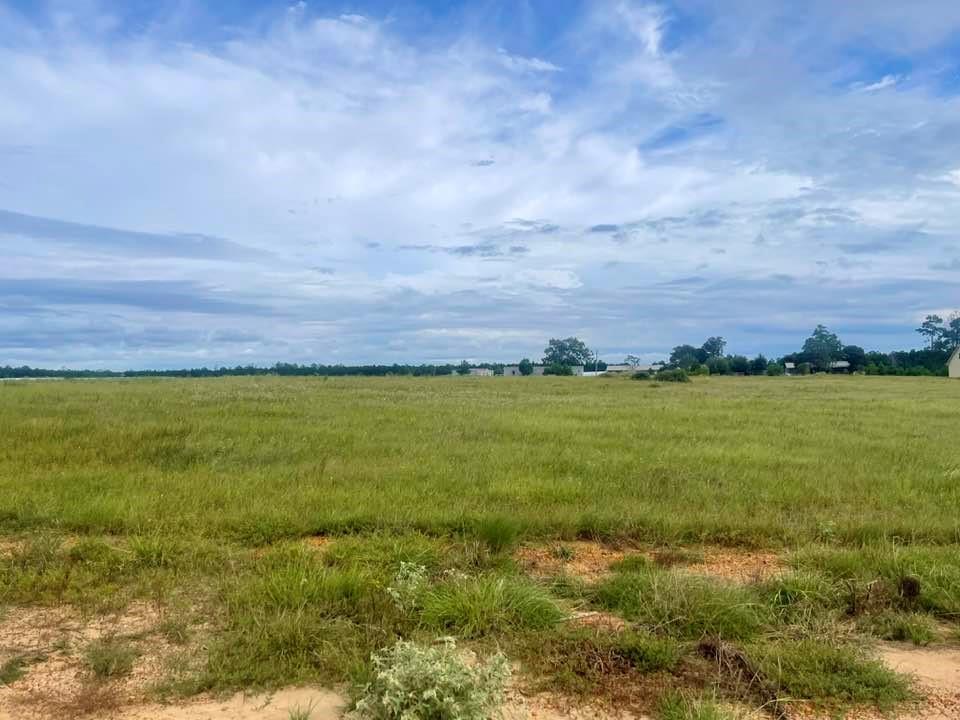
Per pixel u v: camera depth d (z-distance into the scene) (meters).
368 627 4.01
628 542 6.15
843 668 3.70
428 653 3.10
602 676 3.61
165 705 3.31
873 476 8.66
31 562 5.08
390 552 5.35
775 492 7.71
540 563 5.53
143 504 6.49
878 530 6.23
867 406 20.59
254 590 4.46
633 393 26.91
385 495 7.10
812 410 18.58
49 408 14.04
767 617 4.32
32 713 3.22
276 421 13.07
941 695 3.55
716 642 3.86
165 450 9.61
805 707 3.43
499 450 10.23
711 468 9.08
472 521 6.09
